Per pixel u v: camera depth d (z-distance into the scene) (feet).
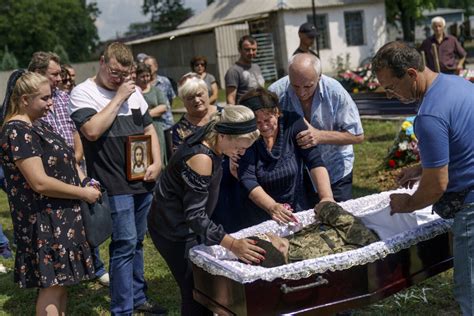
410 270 10.42
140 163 13.66
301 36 21.24
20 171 11.71
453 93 9.71
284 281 9.26
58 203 11.90
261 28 90.38
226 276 9.51
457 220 10.10
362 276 9.84
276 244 10.68
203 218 10.32
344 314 12.82
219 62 89.66
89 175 13.57
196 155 10.27
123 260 13.58
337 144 13.14
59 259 11.88
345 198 13.99
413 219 11.45
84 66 114.01
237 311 9.45
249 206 12.58
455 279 10.36
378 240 11.07
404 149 25.98
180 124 15.97
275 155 12.25
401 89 9.95
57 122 16.03
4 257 20.17
